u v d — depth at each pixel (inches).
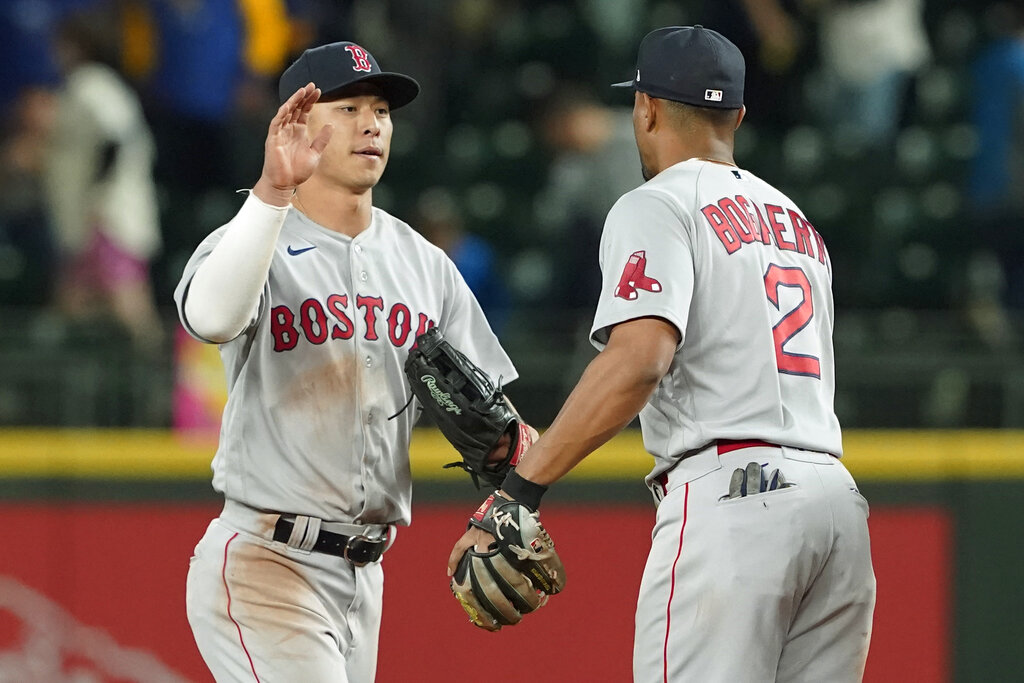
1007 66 1192.8
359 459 521.7
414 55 1344.7
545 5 1412.4
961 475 837.8
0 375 819.4
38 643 784.9
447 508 806.5
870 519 834.8
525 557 463.8
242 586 513.7
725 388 475.5
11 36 1119.6
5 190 1069.1
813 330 495.8
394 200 1244.5
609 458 815.7
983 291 1157.7
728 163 506.6
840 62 1311.5
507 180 1264.8
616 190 1065.5
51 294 1040.2
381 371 526.0
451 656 800.9
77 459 790.5
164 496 794.8
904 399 866.1
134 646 788.0
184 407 821.9
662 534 476.7
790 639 478.3
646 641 475.2
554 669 807.1
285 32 1234.6
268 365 513.7
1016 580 835.4
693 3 1392.7
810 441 475.2
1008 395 864.3
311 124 522.9
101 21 1152.8
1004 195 1193.4
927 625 832.3
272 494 514.6
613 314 457.1
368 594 536.4
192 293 481.7
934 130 1344.7
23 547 786.2
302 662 508.4
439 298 549.3
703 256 476.4
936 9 1449.3
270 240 477.7
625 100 1323.8
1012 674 832.9
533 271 1138.0
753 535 461.1
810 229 513.0
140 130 1051.9
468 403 514.6
